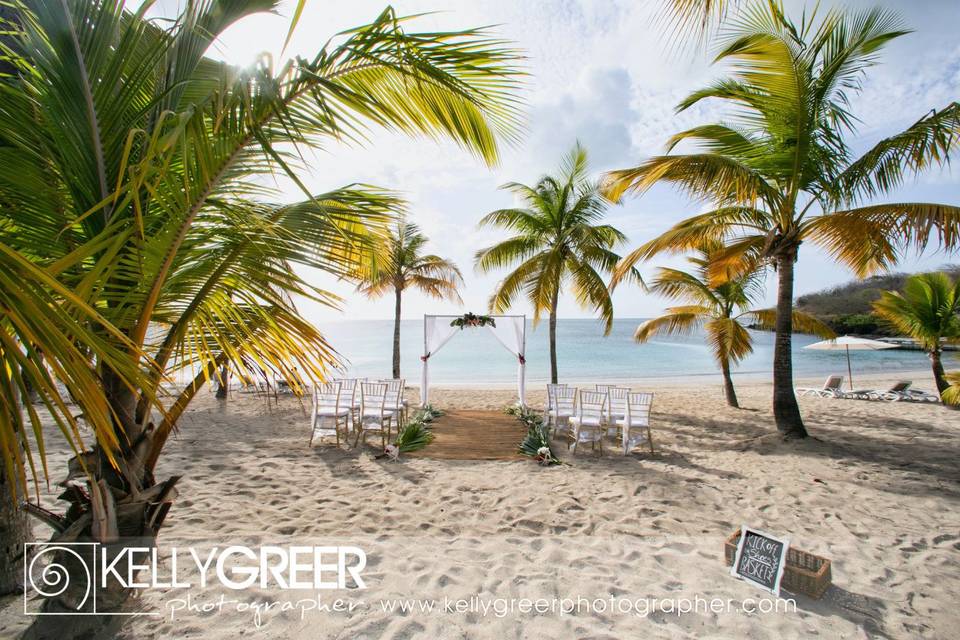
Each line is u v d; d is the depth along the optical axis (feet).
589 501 16.01
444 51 6.46
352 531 13.29
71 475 7.36
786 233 24.88
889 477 19.02
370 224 9.65
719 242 31.48
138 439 7.60
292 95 6.28
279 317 8.38
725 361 38.14
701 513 15.14
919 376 75.87
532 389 61.11
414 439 23.65
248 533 12.96
